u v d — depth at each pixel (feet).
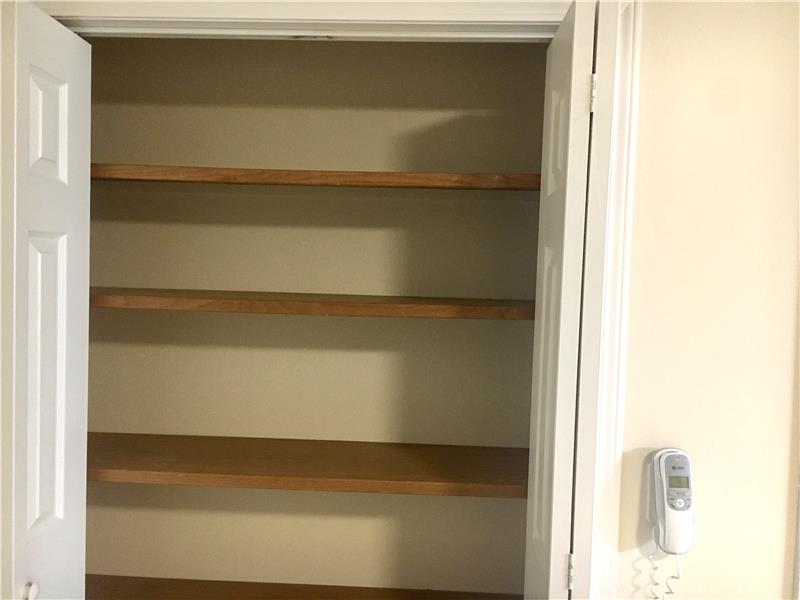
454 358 6.16
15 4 3.99
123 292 5.49
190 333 6.24
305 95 6.08
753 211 5.00
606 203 4.22
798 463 5.06
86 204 4.96
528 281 6.09
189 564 6.34
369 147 6.08
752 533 5.10
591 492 4.33
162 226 6.19
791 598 5.11
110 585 6.18
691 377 5.05
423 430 6.21
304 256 6.15
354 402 6.22
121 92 6.13
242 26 4.94
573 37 4.17
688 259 5.01
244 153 6.12
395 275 6.14
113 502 6.34
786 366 5.04
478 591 6.23
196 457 5.63
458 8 4.78
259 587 6.22
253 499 6.29
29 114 4.18
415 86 6.03
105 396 6.31
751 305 5.02
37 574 4.43
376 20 4.82
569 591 4.38
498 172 6.03
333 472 5.32
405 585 6.27
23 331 4.18
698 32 4.94
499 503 6.20
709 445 5.08
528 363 6.14
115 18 4.85
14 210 4.06
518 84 5.99
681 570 5.11
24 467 4.24
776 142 4.97
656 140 4.98
